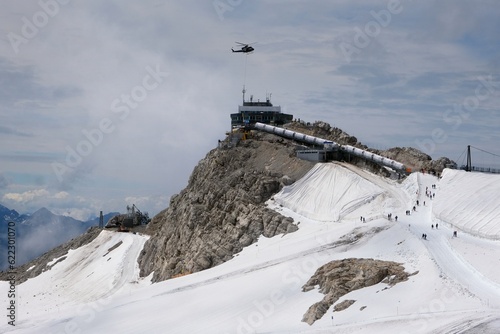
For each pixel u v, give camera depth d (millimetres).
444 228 144000
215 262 182375
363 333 97438
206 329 121812
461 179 166875
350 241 144375
